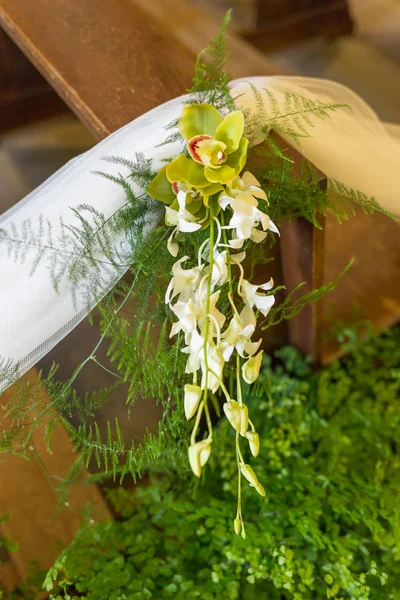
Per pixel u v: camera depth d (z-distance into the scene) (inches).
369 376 41.4
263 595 32.7
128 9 37.0
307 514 33.9
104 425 30.4
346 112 32.5
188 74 33.8
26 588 33.8
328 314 44.2
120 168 27.4
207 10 40.1
